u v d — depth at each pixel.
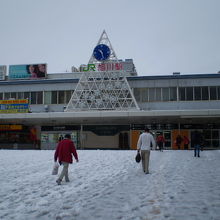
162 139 28.39
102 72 39.75
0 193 8.45
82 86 39.88
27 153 25.72
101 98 38.31
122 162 17.12
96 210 6.45
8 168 14.44
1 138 42.28
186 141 32.50
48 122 40.53
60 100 42.44
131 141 39.75
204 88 39.16
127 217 5.87
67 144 10.31
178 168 14.09
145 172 12.30
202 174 11.95
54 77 49.97
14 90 43.75
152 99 39.94
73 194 8.23
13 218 5.94
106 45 39.91
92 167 14.76
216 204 6.86
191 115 34.03
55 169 10.95
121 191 8.52
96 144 40.50
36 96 43.09
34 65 49.91
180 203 6.96
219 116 33.69
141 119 37.50
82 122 40.16
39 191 8.72
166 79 40.00
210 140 38.19
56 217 5.97
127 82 38.75
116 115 34.97
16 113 36.88
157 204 6.86
